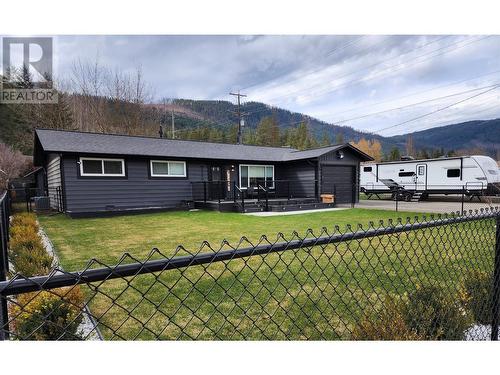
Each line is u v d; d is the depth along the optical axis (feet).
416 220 5.92
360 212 38.86
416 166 60.95
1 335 3.21
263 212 39.50
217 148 50.01
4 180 54.60
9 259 14.47
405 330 6.38
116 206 37.68
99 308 9.36
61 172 34.50
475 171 52.80
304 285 10.95
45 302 6.47
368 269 12.69
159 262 3.53
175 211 40.60
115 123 94.63
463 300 7.50
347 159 51.26
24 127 82.38
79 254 17.04
